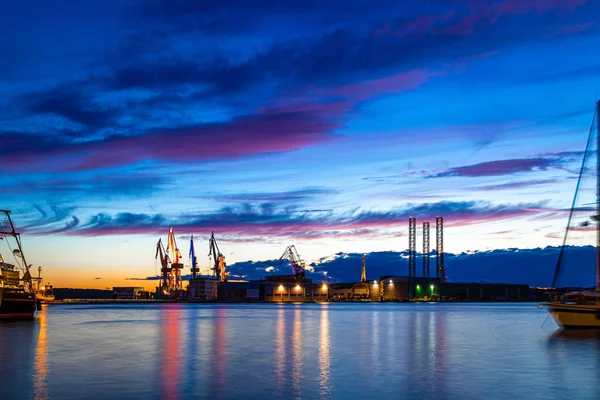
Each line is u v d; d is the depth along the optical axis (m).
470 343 74.94
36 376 45.97
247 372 48.41
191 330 99.06
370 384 42.94
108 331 95.56
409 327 108.69
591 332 93.62
